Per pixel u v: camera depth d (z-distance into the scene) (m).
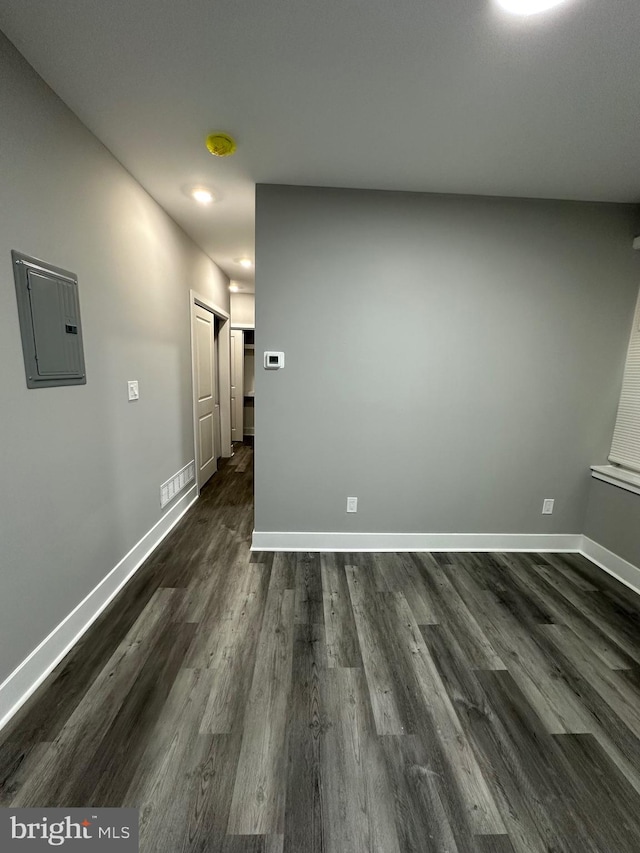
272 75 1.34
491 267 2.32
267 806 1.05
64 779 1.10
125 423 2.13
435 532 2.64
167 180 2.15
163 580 2.18
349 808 1.06
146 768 1.14
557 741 1.28
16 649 1.33
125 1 1.07
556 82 1.33
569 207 2.29
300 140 1.73
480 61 1.25
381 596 2.08
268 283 2.25
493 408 2.50
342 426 2.45
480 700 1.43
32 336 1.36
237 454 5.47
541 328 2.41
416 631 1.80
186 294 3.15
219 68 1.31
